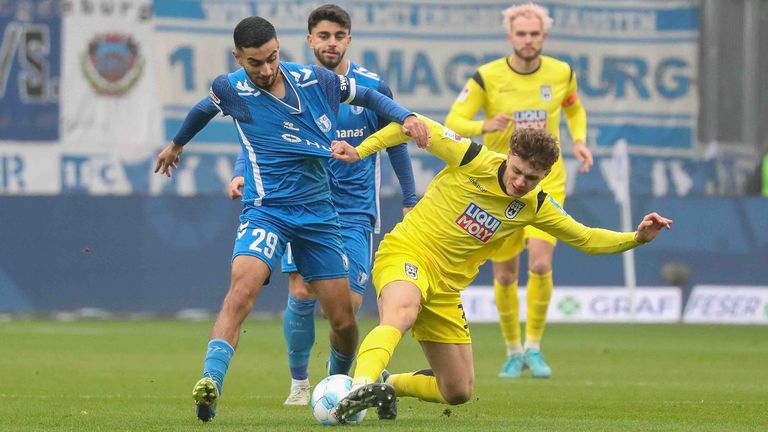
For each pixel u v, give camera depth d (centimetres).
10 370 3962
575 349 5162
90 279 6606
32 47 6938
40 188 6956
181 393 3238
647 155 7319
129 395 3167
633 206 6812
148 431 2205
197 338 5516
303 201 2452
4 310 6562
